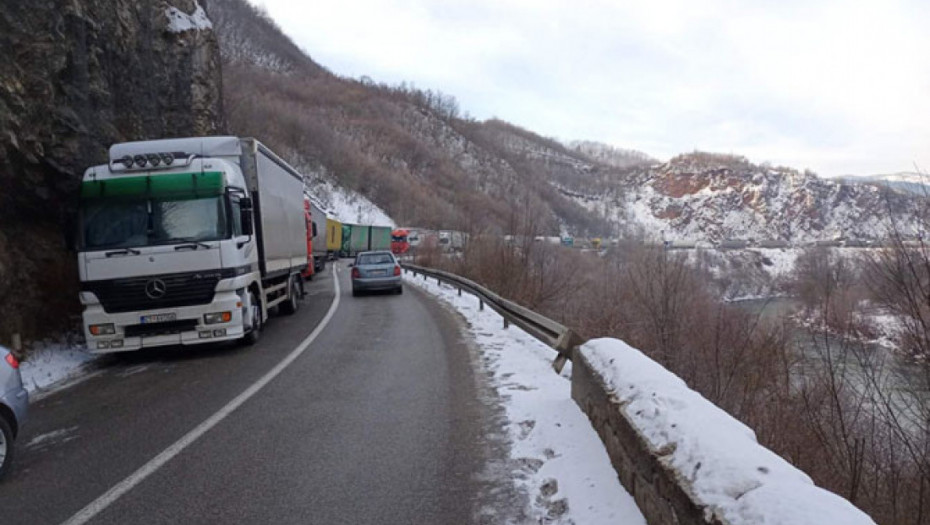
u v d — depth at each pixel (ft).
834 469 21.52
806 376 28.94
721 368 34.60
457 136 542.16
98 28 40.22
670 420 10.59
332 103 482.69
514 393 21.17
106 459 15.66
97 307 27.71
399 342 32.99
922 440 20.92
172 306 28.02
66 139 34.76
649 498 10.16
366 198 295.48
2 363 15.07
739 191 493.77
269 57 544.62
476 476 13.93
